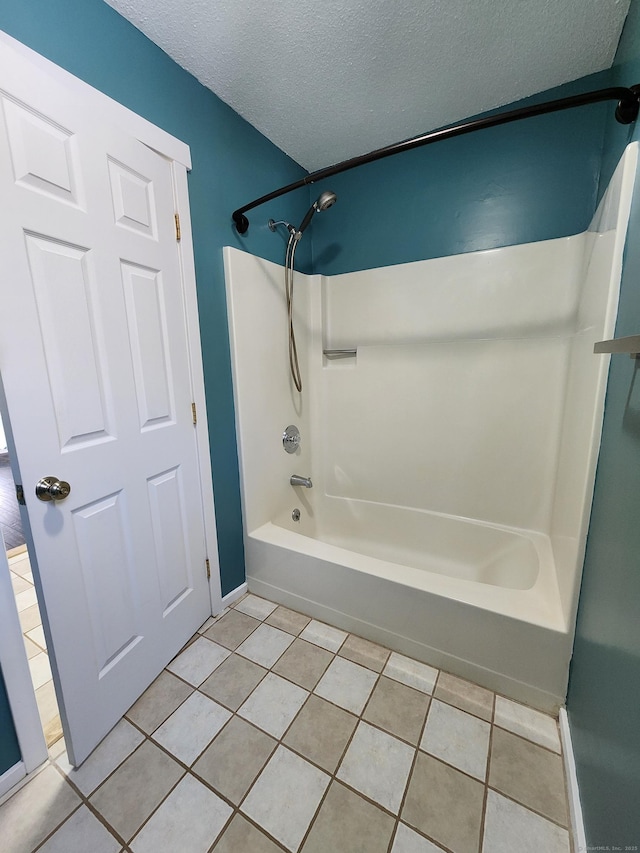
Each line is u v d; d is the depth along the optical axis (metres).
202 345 1.50
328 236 2.13
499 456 1.81
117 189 1.11
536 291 1.64
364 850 0.86
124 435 1.17
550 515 1.73
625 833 0.63
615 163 1.25
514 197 1.65
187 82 1.35
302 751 1.09
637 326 0.79
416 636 1.39
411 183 1.86
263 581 1.79
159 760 1.07
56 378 0.97
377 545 2.17
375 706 1.23
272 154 1.82
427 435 1.97
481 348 1.78
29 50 0.89
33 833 0.91
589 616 0.98
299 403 2.12
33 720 1.03
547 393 1.67
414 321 1.92
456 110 1.60
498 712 1.20
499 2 1.11
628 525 0.76
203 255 1.48
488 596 1.29
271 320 1.85
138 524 1.24
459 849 0.86
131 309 1.18
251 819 0.93
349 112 1.60
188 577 1.50
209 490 1.58
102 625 1.12
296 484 2.09
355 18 1.14
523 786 0.99
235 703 1.25
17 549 2.46
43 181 0.91
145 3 1.07
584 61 1.35
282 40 1.22
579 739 0.97
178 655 1.45
